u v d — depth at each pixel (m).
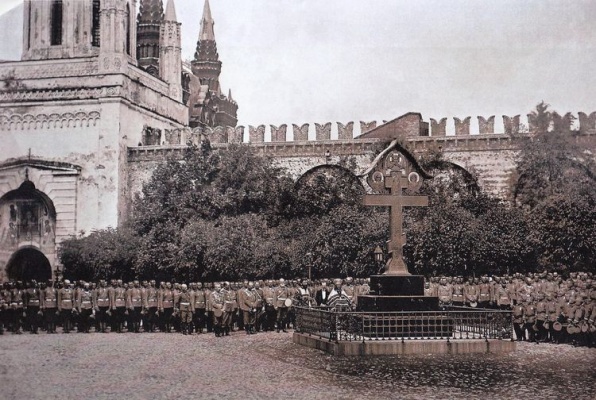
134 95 43.78
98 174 41.53
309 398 14.71
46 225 41.19
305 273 35.81
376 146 38.22
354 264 35.34
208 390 15.61
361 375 17.12
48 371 18.47
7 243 40.94
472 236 34.25
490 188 36.44
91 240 38.59
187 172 39.75
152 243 37.34
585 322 22.81
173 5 51.06
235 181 39.03
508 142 36.31
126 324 31.73
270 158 39.41
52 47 44.50
